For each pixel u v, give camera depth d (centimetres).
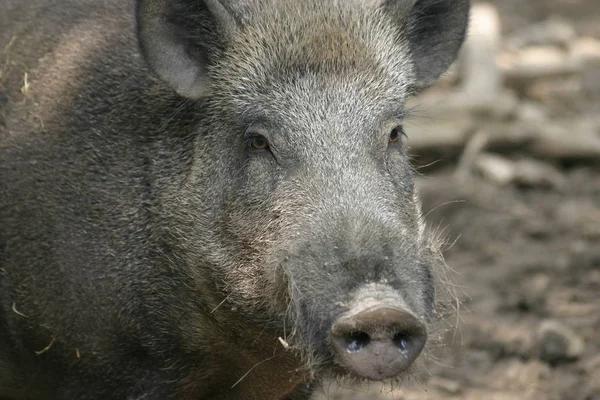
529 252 4044
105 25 2534
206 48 2380
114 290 2392
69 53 2517
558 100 5481
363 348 1969
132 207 2397
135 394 2450
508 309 3628
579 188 4631
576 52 6231
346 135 2223
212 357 2441
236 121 2306
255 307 2250
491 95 4909
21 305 2436
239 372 2473
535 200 4519
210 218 2317
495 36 5347
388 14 2427
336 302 2008
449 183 4578
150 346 2425
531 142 4822
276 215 2191
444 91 5034
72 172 2412
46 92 2484
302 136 2227
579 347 3325
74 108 2447
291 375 2428
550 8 7369
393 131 2325
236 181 2283
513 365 3328
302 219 2122
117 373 2441
